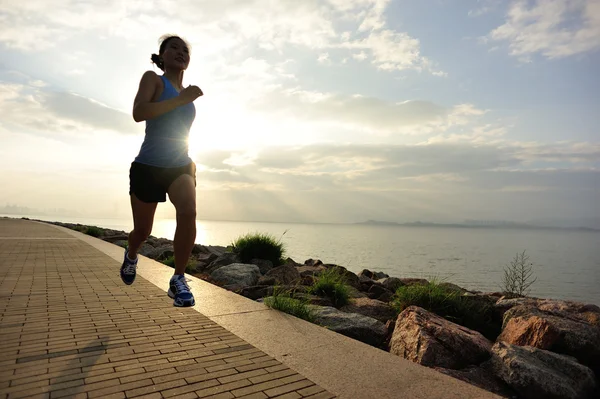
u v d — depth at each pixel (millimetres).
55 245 9438
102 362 2016
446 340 3312
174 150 2889
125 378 1822
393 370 2096
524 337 3875
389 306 5727
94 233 17938
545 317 3961
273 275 7441
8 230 15969
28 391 1658
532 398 2754
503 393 2834
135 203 2955
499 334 4582
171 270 5633
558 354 3293
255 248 10117
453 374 2994
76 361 2021
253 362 2111
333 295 5754
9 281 4414
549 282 36750
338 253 64750
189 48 3170
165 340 2418
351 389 1827
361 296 6688
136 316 2973
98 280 4574
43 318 2859
